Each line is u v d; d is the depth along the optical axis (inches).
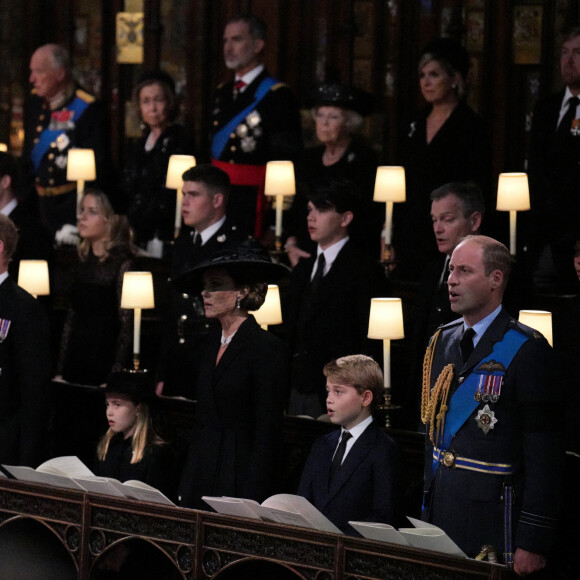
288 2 1491.1
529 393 652.1
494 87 1398.9
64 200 1376.7
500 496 661.3
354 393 750.5
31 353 852.6
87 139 1375.5
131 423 866.1
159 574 848.3
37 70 1378.0
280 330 1141.1
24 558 847.1
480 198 887.7
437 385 689.6
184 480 806.5
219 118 1301.7
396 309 918.4
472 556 664.4
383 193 1101.1
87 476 783.7
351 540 672.4
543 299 1053.2
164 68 1576.0
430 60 1154.7
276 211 1167.6
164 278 1205.1
